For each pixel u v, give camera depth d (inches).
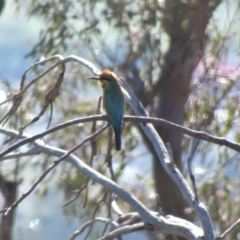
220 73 531.8
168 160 276.2
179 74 521.3
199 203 259.6
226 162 566.3
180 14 510.6
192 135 249.4
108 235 274.2
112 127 308.7
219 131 566.9
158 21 545.0
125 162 594.2
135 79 557.6
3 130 307.1
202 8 483.2
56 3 578.2
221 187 567.8
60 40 574.6
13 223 544.7
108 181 276.8
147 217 265.7
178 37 515.8
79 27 576.1
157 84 538.0
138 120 253.8
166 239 313.1
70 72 597.0
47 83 578.2
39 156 581.6
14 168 561.0
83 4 570.9
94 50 578.2
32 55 574.6
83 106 602.2
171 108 532.7
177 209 573.0
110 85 323.9
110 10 560.4
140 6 557.6
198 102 554.3
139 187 595.5
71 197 581.6
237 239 546.0
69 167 589.6
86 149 583.8
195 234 257.3
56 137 587.5
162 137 540.7
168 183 577.3
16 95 309.7
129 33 557.6
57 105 599.2
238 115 565.6
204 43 498.3
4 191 553.6
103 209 594.9
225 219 554.6
